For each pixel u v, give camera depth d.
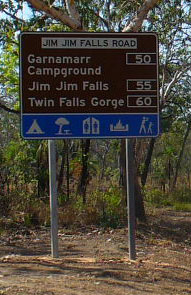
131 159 10.04
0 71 17.98
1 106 17.17
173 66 21.44
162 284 9.20
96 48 9.62
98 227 15.71
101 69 9.62
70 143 21.83
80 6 18.38
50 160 9.83
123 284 8.83
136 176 17.50
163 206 25.78
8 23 16.89
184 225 18.67
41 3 12.23
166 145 35.97
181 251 13.55
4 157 17.31
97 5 18.69
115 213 16.39
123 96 9.66
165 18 19.55
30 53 9.46
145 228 16.53
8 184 16.48
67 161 19.05
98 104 9.61
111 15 18.56
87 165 19.45
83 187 18.56
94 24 18.38
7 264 10.06
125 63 9.68
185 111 26.66
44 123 9.47
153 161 35.44
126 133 9.66
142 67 9.72
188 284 9.52
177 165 33.94
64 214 15.79
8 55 17.75
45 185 18.05
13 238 13.71
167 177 34.50
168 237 15.67
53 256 10.60
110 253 12.02
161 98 19.59
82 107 9.56
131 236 10.67
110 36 9.66
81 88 9.57
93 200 17.08
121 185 18.98
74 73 9.55
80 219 16.00
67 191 18.31
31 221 15.44
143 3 14.61
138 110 9.70
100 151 36.25
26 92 9.44
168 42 19.84
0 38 17.08
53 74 9.51
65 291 8.09
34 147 18.12
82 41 9.58
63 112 9.52
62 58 9.53
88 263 10.33
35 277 8.96
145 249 13.10
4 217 15.45
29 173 17.91
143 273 9.71
